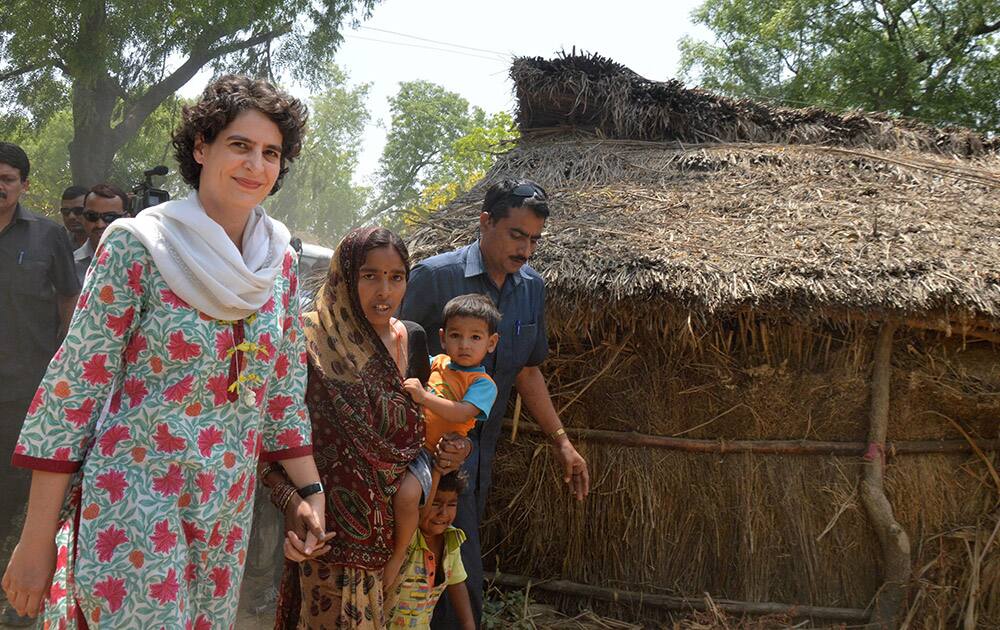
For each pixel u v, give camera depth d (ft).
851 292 11.76
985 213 14.33
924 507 12.88
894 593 12.50
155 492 6.66
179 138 7.16
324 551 7.96
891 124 19.86
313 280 14.70
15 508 14.88
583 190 16.24
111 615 6.51
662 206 14.99
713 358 12.87
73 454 6.55
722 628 12.26
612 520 13.25
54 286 15.23
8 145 14.30
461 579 9.96
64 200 17.84
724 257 12.50
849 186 15.78
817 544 12.89
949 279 11.77
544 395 11.56
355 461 8.57
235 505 7.10
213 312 6.73
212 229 6.71
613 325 12.92
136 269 6.59
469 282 10.62
